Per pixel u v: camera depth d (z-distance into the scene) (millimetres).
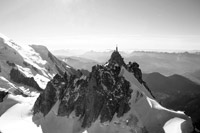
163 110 120438
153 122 113125
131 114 114438
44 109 143750
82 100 131000
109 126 113188
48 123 131500
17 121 138875
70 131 120562
